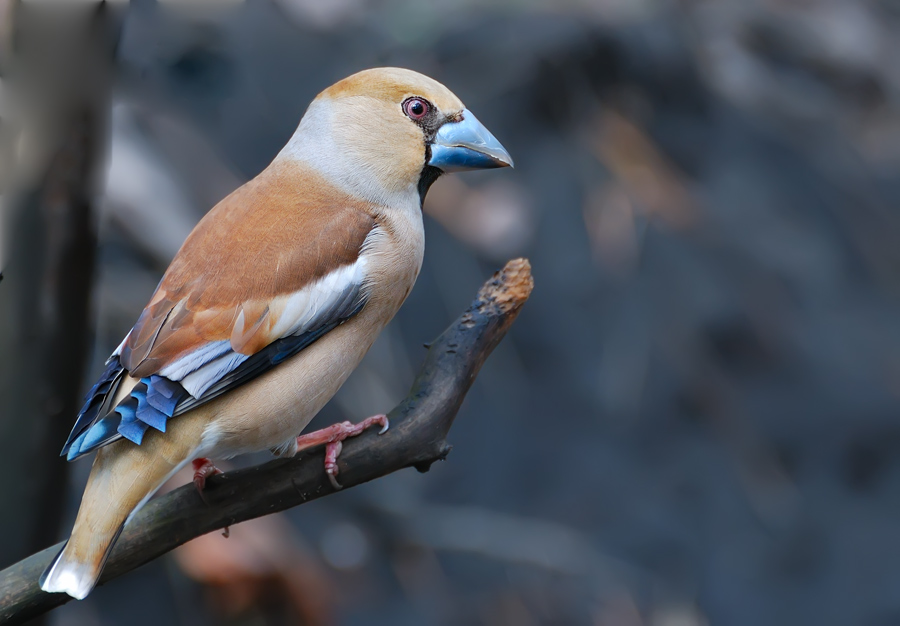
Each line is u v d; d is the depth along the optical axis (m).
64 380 7.48
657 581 11.50
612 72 13.16
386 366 11.56
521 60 12.90
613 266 12.33
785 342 12.66
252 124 11.81
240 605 10.45
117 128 9.70
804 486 12.18
